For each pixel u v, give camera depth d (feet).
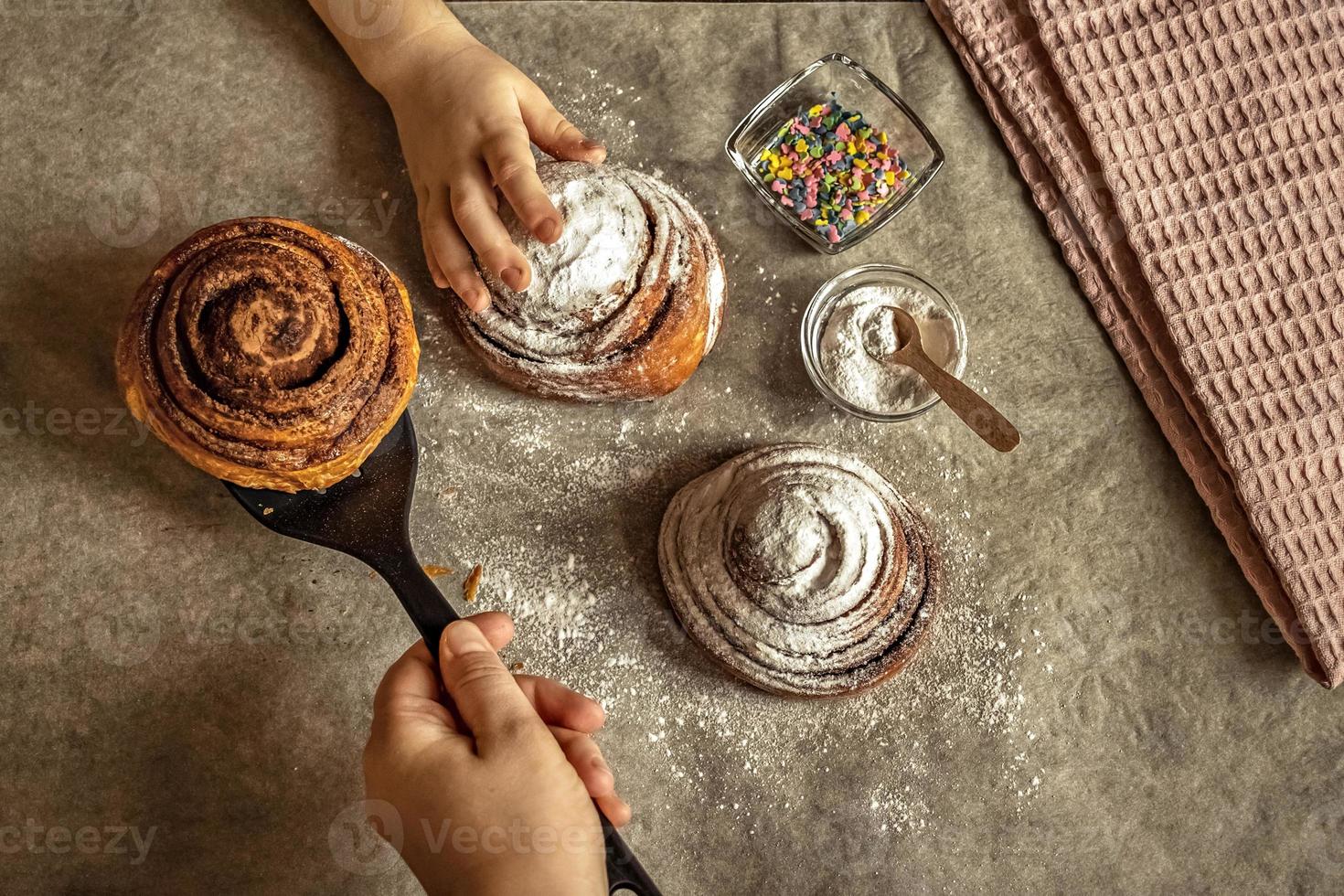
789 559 3.21
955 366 3.67
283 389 2.71
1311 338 3.73
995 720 3.74
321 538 3.18
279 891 3.37
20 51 3.71
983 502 3.86
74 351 3.54
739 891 3.54
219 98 3.76
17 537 3.44
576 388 3.45
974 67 3.97
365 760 2.84
